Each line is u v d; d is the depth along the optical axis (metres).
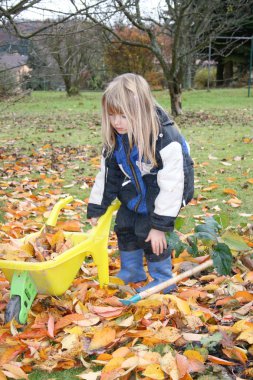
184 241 3.64
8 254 2.63
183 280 3.23
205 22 13.53
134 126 2.63
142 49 24.30
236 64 29.64
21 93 8.70
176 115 13.33
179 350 2.36
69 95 22.33
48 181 6.00
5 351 2.37
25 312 2.62
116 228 3.06
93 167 6.86
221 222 3.49
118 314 2.61
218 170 6.39
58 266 2.63
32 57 7.75
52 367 2.28
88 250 2.78
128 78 2.69
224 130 10.37
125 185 2.90
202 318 2.58
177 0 12.36
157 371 2.11
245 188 5.54
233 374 2.20
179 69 13.09
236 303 2.77
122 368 2.15
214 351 2.36
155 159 2.69
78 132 10.69
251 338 2.33
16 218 4.62
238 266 3.35
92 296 2.88
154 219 2.71
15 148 8.65
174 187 2.66
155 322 2.49
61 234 2.84
